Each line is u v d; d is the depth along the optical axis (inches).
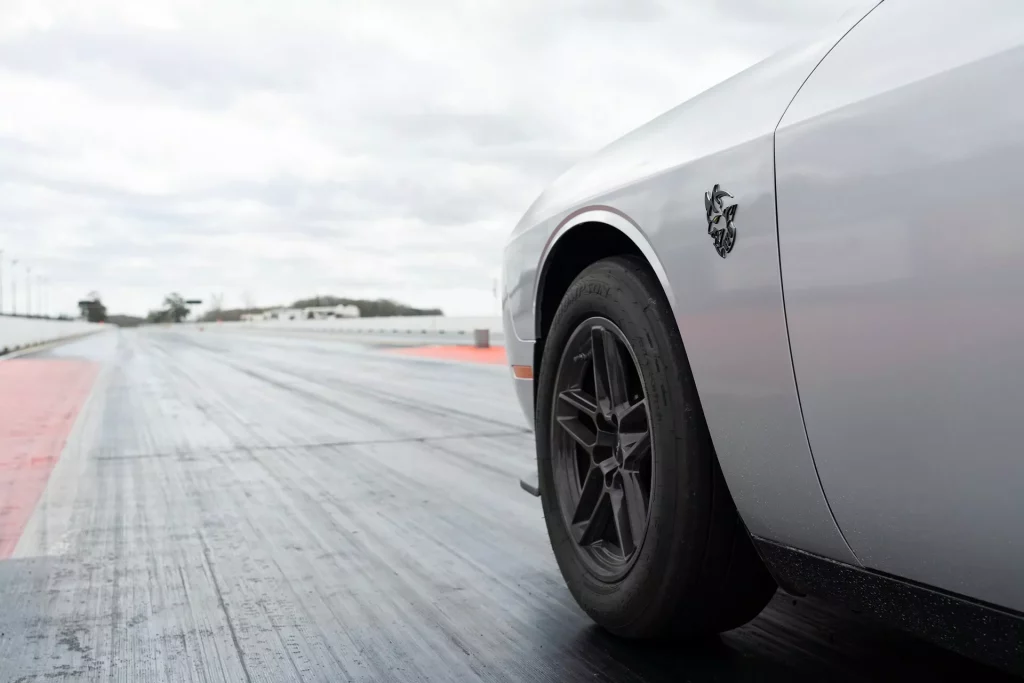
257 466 204.1
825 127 51.3
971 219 41.6
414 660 81.0
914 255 44.5
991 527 42.5
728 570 68.6
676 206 65.2
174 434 269.3
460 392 420.5
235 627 92.4
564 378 86.7
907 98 46.0
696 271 62.7
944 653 76.5
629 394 79.0
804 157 52.6
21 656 84.9
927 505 45.8
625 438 76.7
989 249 40.7
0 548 129.4
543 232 90.2
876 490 48.9
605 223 76.1
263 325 3823.8
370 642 86.4
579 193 83.0
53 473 199.9
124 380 553.0
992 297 40.6
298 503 159.6
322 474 191.2
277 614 96.3
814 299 51.4
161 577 112.6
